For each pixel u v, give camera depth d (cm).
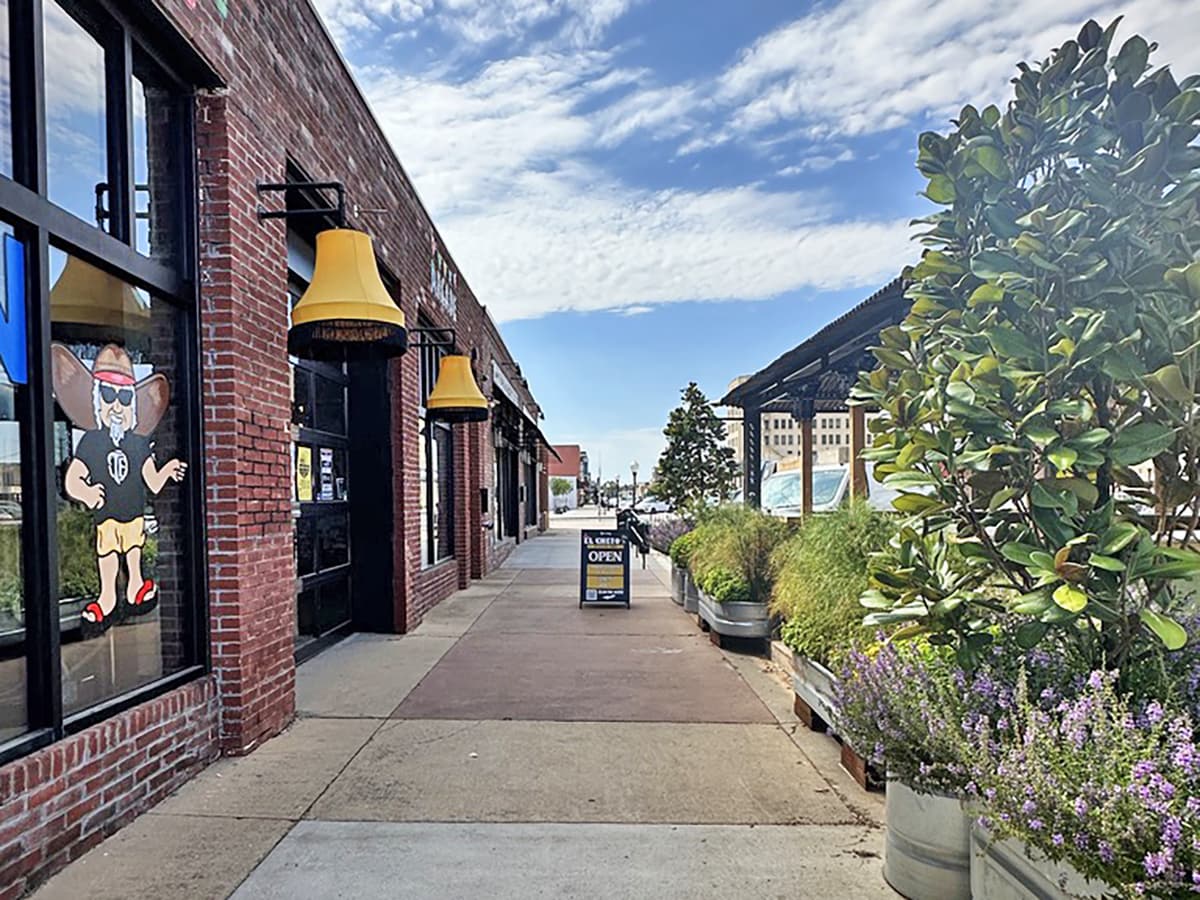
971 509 312
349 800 432
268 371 555
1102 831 224
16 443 360
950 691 314
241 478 509
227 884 341
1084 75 311
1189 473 292
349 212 748
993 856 284
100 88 430
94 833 378
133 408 451
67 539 395
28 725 358
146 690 439
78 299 405
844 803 430
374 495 930
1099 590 279
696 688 672
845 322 802
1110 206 289
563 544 2553
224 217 505
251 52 540
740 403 1159
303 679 702
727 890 339
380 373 932
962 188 333
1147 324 274
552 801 431
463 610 1113
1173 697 271
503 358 2088
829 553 557
